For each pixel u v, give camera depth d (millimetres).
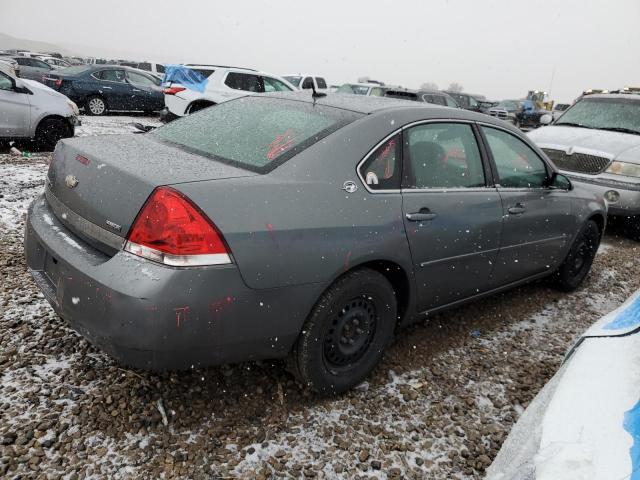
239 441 2258
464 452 2367
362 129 2605
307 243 2230
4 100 7863
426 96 15625
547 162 3816
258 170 2352
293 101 3021
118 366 2662
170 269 1941
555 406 1419
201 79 12305
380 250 2498
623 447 1154
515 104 26625
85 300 2061
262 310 2158
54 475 1974
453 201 2916
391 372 2936
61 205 2463
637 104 7461
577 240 4270
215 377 2664
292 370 2498
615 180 6379
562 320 3939
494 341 3469
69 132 8867
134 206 2039
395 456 2295
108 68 15406
